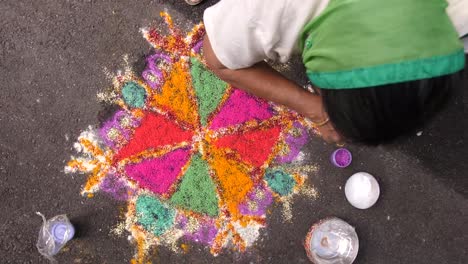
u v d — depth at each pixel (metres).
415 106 0.81
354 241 2.12
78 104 2.17
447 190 2.18
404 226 2.17
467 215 2.17
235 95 2.20
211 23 1.14
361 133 0.88
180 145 2.18
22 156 2.15
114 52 2.20
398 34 0.77
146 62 2.20
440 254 2.16
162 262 2.14
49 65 2.18
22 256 2.12
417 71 0.76
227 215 2.16
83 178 2.15
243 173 2.18
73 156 2.15
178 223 2.15
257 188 2.17
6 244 2.12
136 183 2.16
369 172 2.18
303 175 2.18
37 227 2.13
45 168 2.15
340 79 0.82
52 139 2.16
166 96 2.20
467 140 2.18
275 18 0.99
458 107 2.17
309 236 2.12
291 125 2.20
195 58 2.22
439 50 0.77
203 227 2.15
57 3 2.20
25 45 2.19
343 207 2.17
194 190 2.17
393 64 0.77
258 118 2.20
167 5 2.22
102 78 2.19
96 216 2.14
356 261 2.15
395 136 0.91
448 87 0.82
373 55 0.78
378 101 0.80
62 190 2.14
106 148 2.16
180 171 2.17
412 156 2.18
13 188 2.14
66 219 2.11
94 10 2.20
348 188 2.14
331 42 0.85
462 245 2.16
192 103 2.20
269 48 1.09
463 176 2.18
